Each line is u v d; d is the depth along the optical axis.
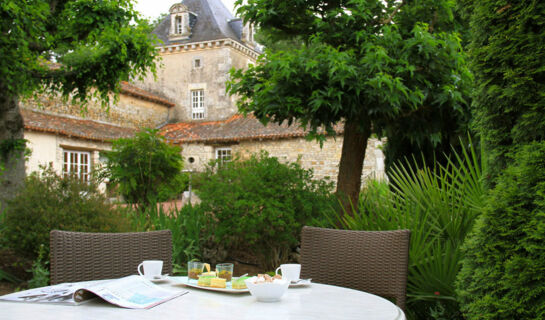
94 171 7.01
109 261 2.38
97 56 7.29
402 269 2.23
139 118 22.09
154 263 2.08
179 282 2.03
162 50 24.91
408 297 3.09
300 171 5.48
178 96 24.70
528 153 2.02
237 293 1.86
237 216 5.24
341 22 4.80
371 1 4.75
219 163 5.66
